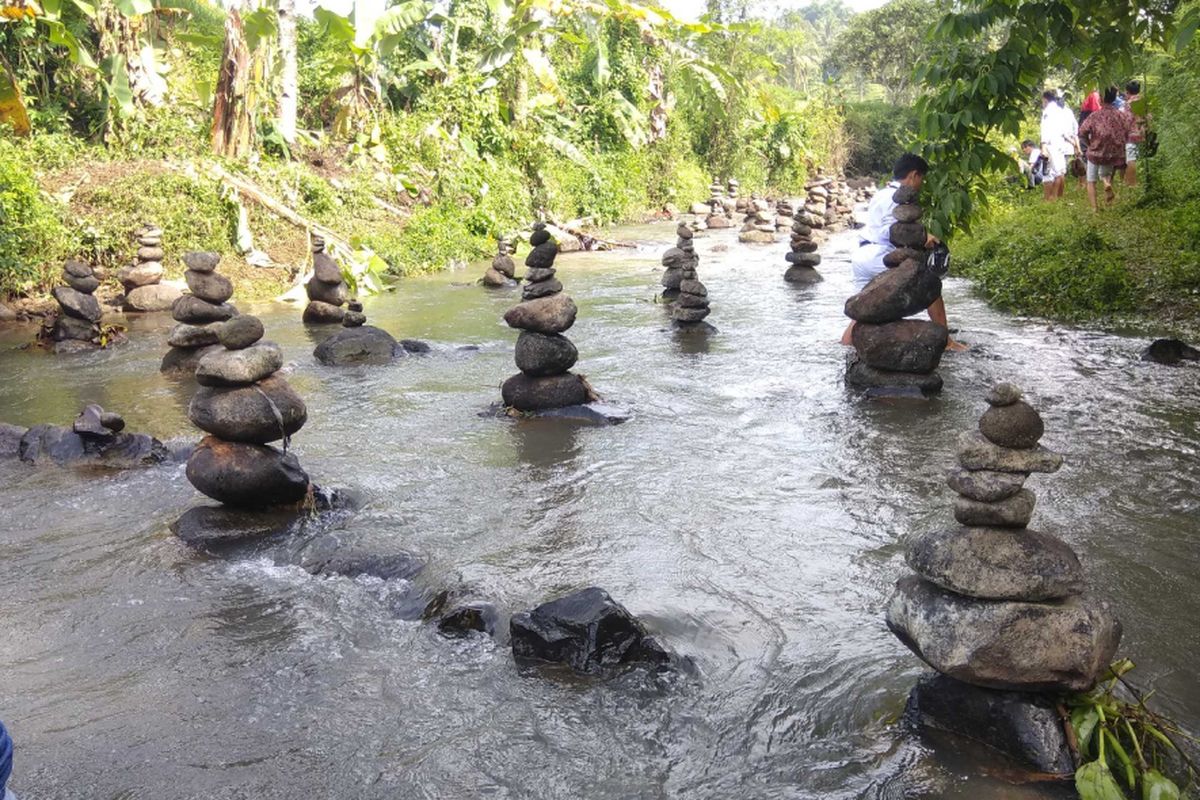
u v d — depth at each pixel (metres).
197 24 21.58
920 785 3.19
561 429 7.35
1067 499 5.57
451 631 4.30
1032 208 15.45
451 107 23.20
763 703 3.71
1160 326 10.36
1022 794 3.11
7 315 12.61
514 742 3.52
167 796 3.25
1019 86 6.99
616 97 30.16
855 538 5.18
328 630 4.38
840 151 47.50
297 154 19.70
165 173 15.80
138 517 5.80
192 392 8.84
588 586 4.64
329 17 11.92
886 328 8.07
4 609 4.63
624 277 16.48
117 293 13.96
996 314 11.61
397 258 17.33
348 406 8.17
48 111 16.84
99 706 3.81
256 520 5.56
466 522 5.54
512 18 13.66
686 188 33.94
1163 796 2.93
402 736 3.57
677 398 8.18
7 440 7.03
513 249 19.23
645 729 3.57
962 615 3.31
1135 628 4.11
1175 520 5.25
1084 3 6.88
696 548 5.09
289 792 3.27
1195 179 13.33
